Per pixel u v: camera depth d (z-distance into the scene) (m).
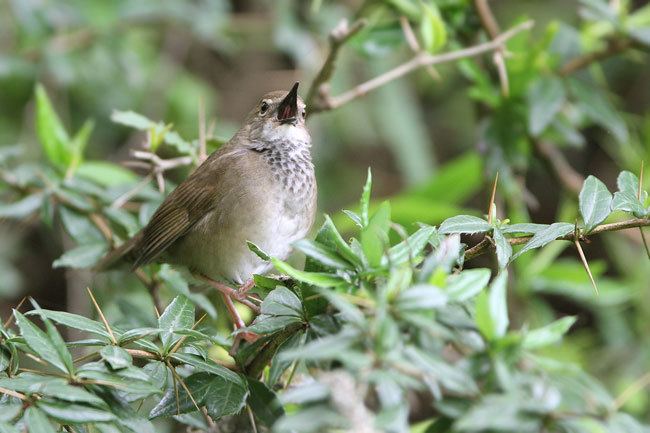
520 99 11.32
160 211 9.55
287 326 5.48
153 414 5.89
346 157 17.36
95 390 5.30
